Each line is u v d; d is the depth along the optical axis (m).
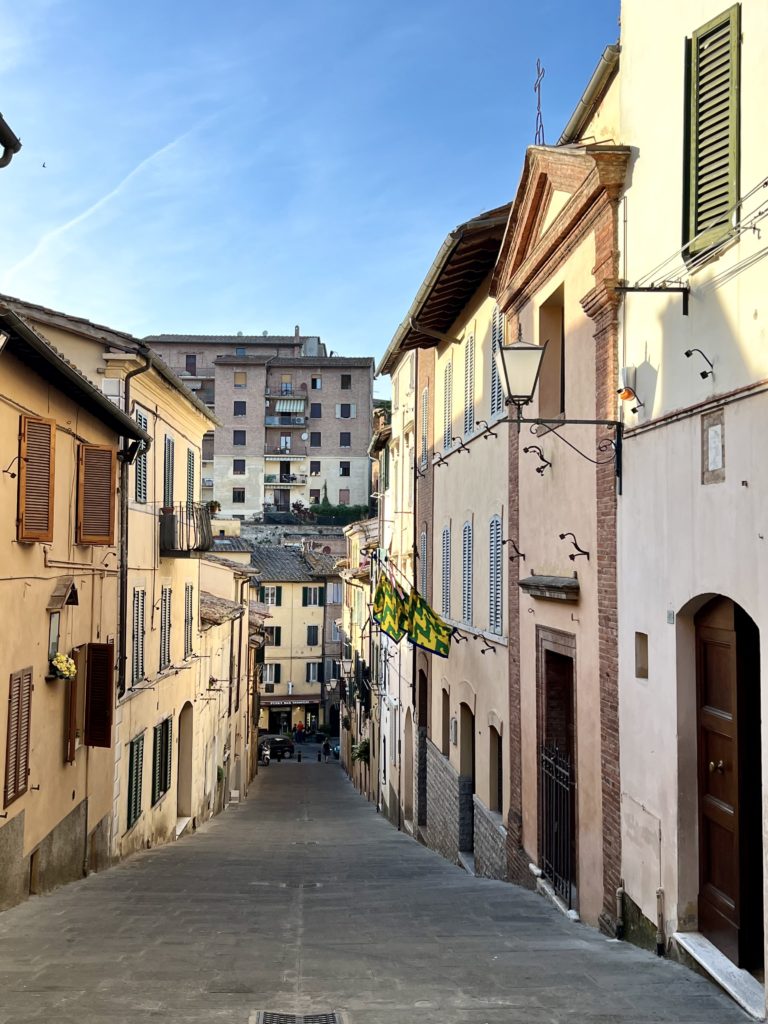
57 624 13.16
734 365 7.16
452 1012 6.15
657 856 8.41
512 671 14.02
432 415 22.16
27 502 11.52
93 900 11.88
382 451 33.06
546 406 12.40
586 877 10.41
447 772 19.39
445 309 18.67
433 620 17.80
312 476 85.31
